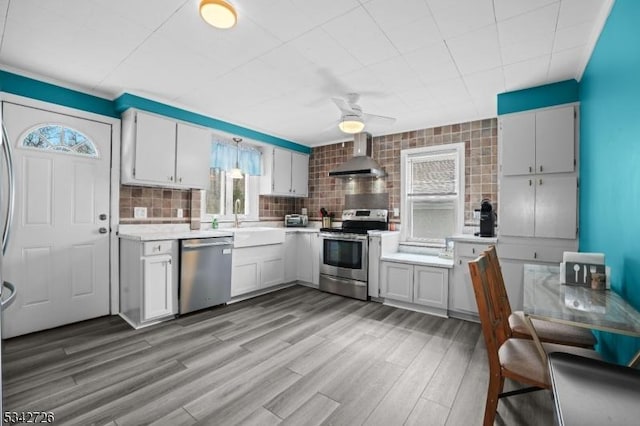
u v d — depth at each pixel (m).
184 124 3.44
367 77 2.63
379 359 2.27
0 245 0.97
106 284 3.10
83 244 2.95
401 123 3.89
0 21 1.88
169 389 1.86
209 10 1.62
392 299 3.63
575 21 1.85
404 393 1.86
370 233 3.79
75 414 1.62
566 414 0.67
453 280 3.21
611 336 1.81
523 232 2.81
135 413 1.64
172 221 3.63
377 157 4.48
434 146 3.97
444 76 2.60
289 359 2.26
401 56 2.29
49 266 2.75
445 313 3.25
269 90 2.93
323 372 2.08
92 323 2.90
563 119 2.64
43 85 2.68
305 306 3.56
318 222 5.19
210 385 1.91
